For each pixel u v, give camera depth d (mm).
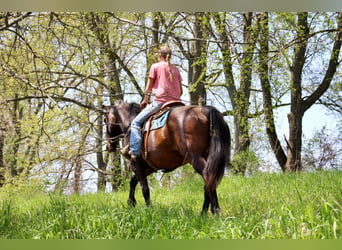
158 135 7688
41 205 9969
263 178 11391
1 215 7289
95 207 8164
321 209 5504
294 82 18562
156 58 15648
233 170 15336
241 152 15555
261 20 14289
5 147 17453
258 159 15719
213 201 6762
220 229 5602
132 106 9172
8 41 10484
